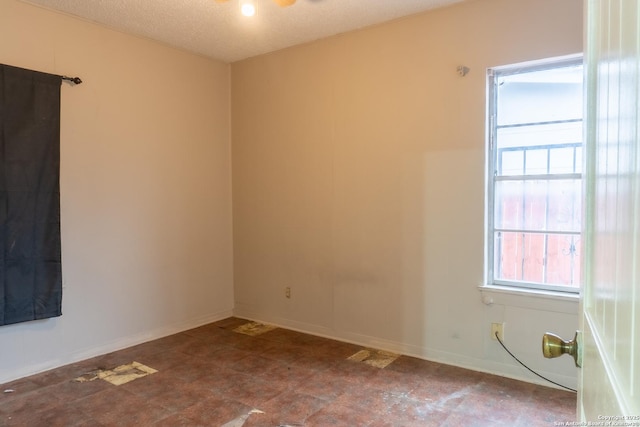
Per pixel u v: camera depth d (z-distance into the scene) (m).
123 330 3.68
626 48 0.54
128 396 2.78
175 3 3.10
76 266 3.37
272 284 4.32
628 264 0.52
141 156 3.78
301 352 3.55
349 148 3.73
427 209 3.34
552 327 2.88
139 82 3.75
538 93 2.97
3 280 2.95
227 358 3.43
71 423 2.45
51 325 3.23
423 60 3.31
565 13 2.77
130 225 3.71
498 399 2.71
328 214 3.88
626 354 0.52
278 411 2.58
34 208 3.09
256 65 4.29
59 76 3.20
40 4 3.10
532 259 3.03
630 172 0.52
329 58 3.80
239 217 4.54
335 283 3.88
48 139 3.14
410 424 2.43
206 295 4.37
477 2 3.07
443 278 3.29
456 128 3.19
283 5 2.81
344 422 2.45
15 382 2.98
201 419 2.49
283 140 4.15
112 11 3.22
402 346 3.51
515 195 3.07
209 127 4.35
